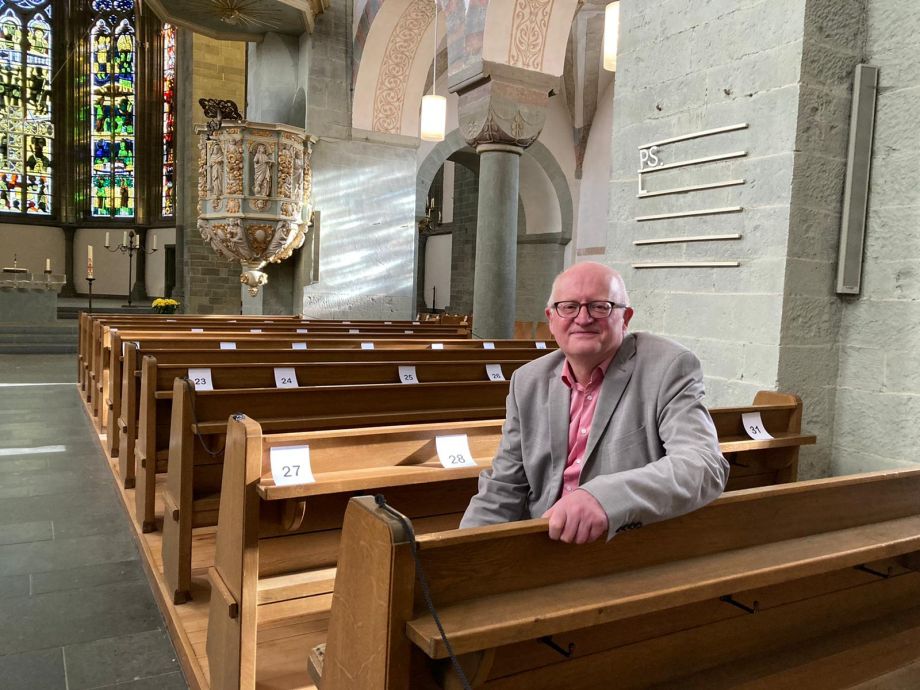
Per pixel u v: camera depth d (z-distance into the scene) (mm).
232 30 12977
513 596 1490
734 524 1875
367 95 13016
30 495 5289
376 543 1381
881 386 4094
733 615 1926
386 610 1345
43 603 3562
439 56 14469
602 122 15797
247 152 11586
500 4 8031
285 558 2822
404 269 13766
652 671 1784
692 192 4668
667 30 4836
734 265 4367
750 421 3660
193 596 3547
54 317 15758
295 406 3887
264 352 5336
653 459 1984
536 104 8594
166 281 21844
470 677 1398
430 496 3211
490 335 8648
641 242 5070
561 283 2064
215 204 11758
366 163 13281
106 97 22641
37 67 22266
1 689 2809
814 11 3979
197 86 18234
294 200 12039
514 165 8672
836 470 4312
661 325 4930
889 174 4066
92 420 7918
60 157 22703
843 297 4277
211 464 3621
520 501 2229
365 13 12469
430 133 10719
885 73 4090
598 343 2002
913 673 2020
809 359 4195
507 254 8664
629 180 5184
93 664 3021
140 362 5195
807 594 2096
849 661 2004
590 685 1673
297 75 13297
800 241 4086
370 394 4199
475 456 3262
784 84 4059
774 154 4121
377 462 2971
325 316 13086
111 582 3832
